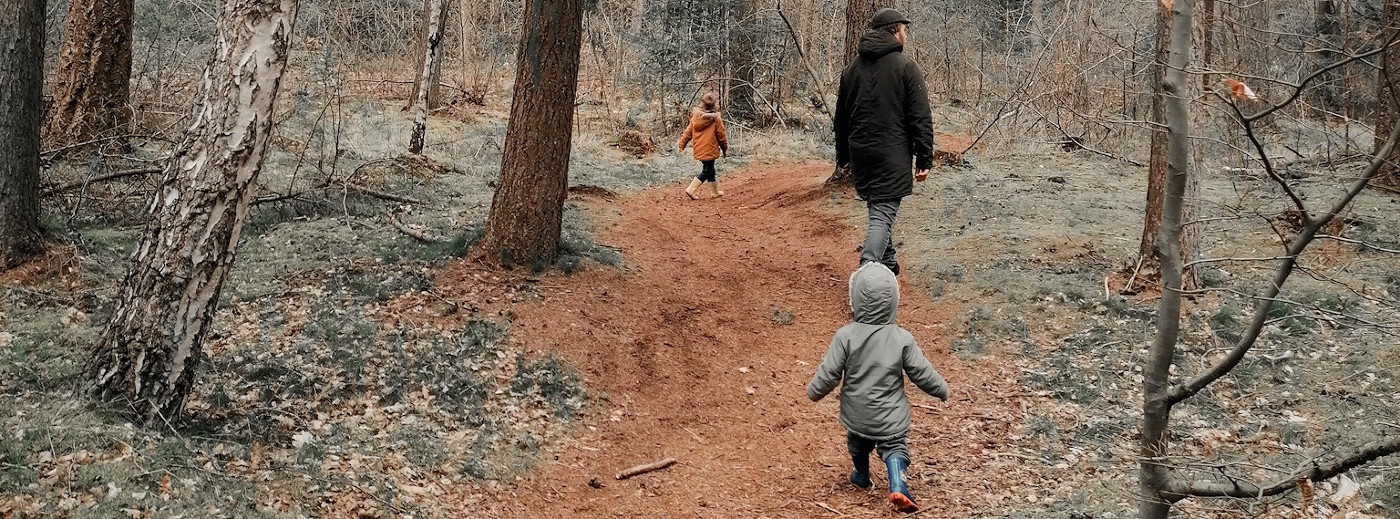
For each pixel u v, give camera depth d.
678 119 20.73
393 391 6.66
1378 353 7.04
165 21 16.19
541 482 6.07
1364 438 5.96
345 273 8.34
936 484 5.98
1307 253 9.00
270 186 10.84
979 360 7.88
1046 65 17.38
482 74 25.33
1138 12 13.00
